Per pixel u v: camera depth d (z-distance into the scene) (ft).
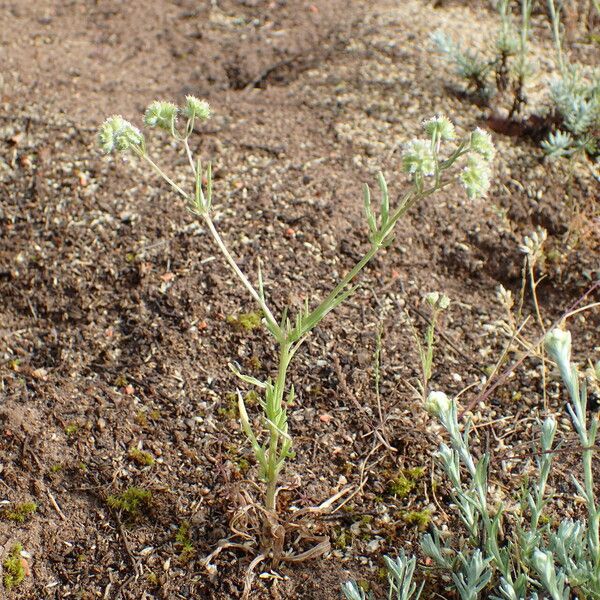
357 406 1.06
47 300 1.21
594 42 1.72
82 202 1.33
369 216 0.75
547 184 1.36
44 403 1.08
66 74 1.62
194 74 1.65
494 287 1.24
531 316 1.20
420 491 0.97
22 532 0.95
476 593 0.79
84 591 0.90
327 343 1.13
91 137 1.44
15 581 0.91
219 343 1.13
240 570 0.91
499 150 1.41
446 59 1.64
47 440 1.03
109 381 1.10
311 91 1.57
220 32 1.78
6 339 1.17
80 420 1.05
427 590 0.88
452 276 1.25
